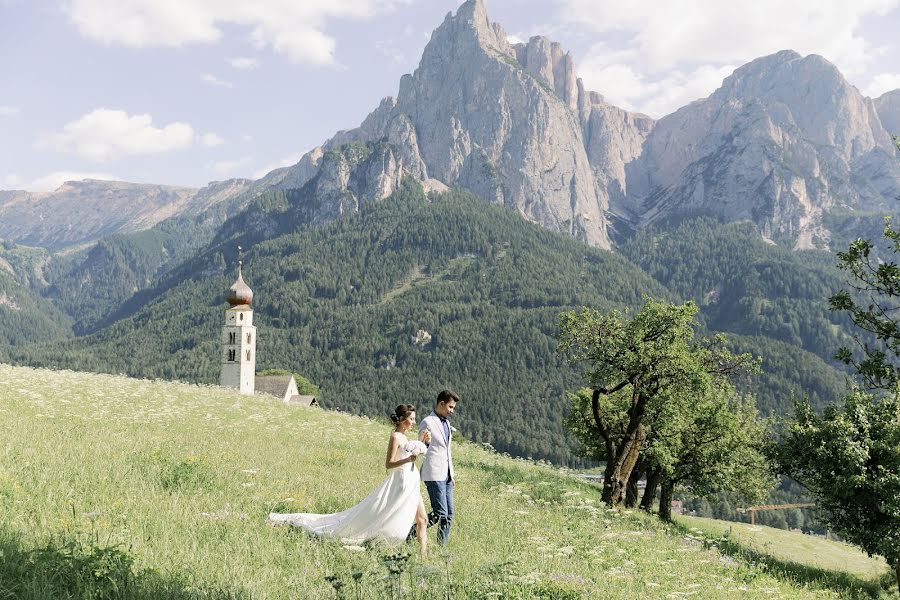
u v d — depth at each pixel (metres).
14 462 10.92
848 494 23.12
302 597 6.61
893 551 22.33
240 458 16.34
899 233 25.70
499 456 40.31
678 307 27.36
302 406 42.03
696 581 11.11
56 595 5.64
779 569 17.69
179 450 15.99
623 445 28.98
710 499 42.97
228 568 7.23
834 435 23.86
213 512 9.97
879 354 25.52
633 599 8.67
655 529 19.39
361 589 6.88
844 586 19.22
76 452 12.86
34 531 7.41
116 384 32.59
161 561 7.07
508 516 14.67
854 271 26.52
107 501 9.49
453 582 7.68
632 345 27.69
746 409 42.78
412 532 9.94
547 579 8.61
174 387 37.69
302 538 9.12
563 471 36.56
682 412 30.39
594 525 16.03
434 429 10.66
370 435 31.19
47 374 32.72
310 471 16.38
